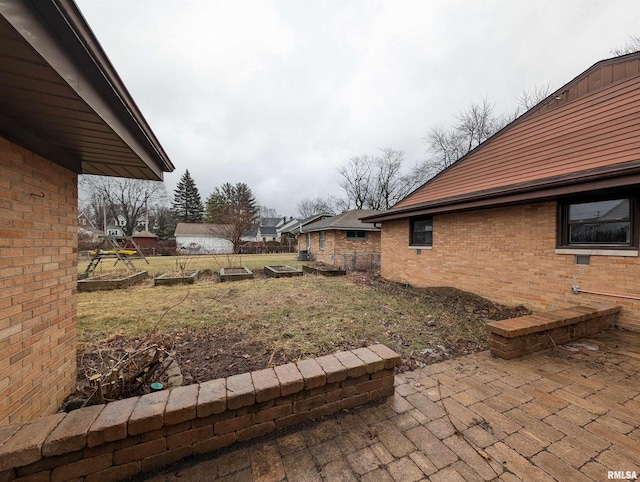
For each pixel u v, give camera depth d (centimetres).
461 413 223
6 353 184
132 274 974
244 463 174
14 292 193
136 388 237
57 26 115
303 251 1950
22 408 198
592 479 160
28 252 208
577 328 378
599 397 245
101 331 442
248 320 489
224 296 698
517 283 561
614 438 194
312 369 221
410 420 215
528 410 227
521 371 294
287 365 228
